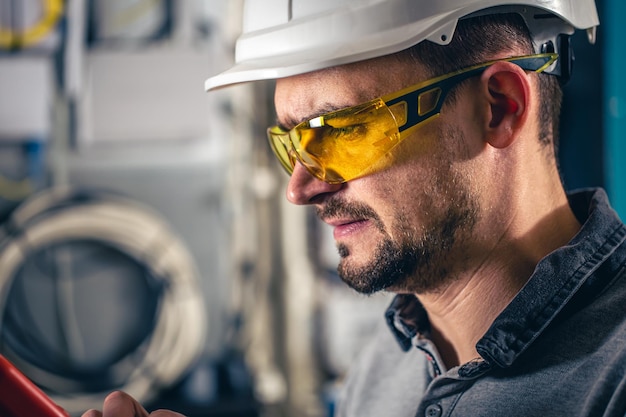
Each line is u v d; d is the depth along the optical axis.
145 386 2.50
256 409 2.45
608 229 0.97
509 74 0.96
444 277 1.00
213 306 2.63
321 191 1.01
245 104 2.67
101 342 2.52
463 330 1.03
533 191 0.99
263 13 1.02
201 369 2.57
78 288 2.51
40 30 2.47
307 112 0.98
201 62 2.60
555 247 1.00
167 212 2.60
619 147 1.62
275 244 2.73
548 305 0.93
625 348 0.86
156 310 2.54
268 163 2.71
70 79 2.50
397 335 1.17
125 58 2.57
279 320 2.75
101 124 2.56
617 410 0.82
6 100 2.49
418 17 0.94
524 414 0.91
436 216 0.97
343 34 0.95
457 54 0.96
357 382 1.29
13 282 2.47
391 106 0.95
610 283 0.94
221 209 2.63
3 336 2.45
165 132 2.59
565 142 1.68
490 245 0.99
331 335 2.64
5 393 0.87
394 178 0.97
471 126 0.97
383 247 0.99
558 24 1.01
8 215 2.50
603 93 1.64
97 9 2.54
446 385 0.98
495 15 0.97
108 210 2.49
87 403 2.46
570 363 0.91
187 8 2.59
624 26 1.63
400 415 1.14
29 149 2.52
